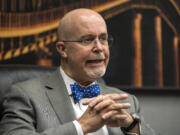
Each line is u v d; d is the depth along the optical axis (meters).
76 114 2.39
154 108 3.87
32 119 2.20
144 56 3.81
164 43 3.89
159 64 3.84
